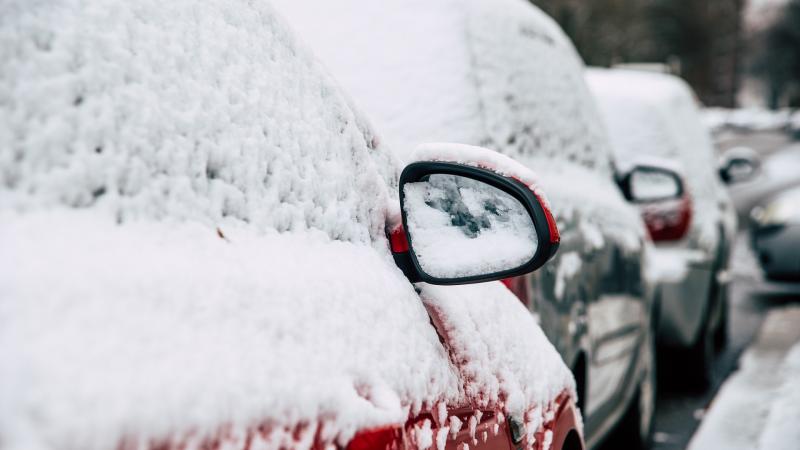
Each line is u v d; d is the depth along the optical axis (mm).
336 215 1784
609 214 4508
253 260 1446
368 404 1493
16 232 1131
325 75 1969
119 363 1101
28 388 997
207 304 1284
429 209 1976
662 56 60125
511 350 2301
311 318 1468
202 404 1174
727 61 76062
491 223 1942
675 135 7484
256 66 1713
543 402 2443
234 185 1516
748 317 9289
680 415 6020
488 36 3764
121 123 1332
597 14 35125
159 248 1297
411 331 1778
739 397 6281
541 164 3848
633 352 4789
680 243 6621
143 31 1446
